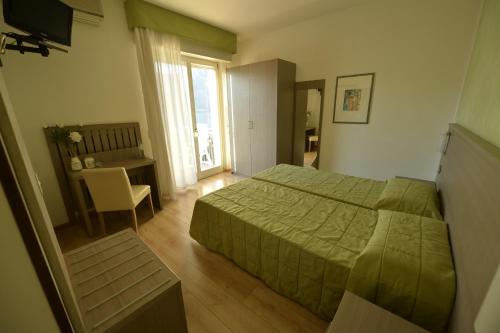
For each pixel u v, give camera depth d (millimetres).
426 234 1217
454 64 2311
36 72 2129
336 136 3336
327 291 1262
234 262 1900
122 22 2639
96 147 2609
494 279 421
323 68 3238
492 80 1191
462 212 1050
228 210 1805
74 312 629
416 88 2578
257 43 3867
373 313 870
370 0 2621
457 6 2191
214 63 4004
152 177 2885
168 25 2852
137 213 2871
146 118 3023
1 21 1810
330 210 1771
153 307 865
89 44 2412
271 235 1490
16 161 478
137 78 2873
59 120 2324
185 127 3387
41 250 525
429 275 958
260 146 3824
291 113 3748
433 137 2582
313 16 3082
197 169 4090
